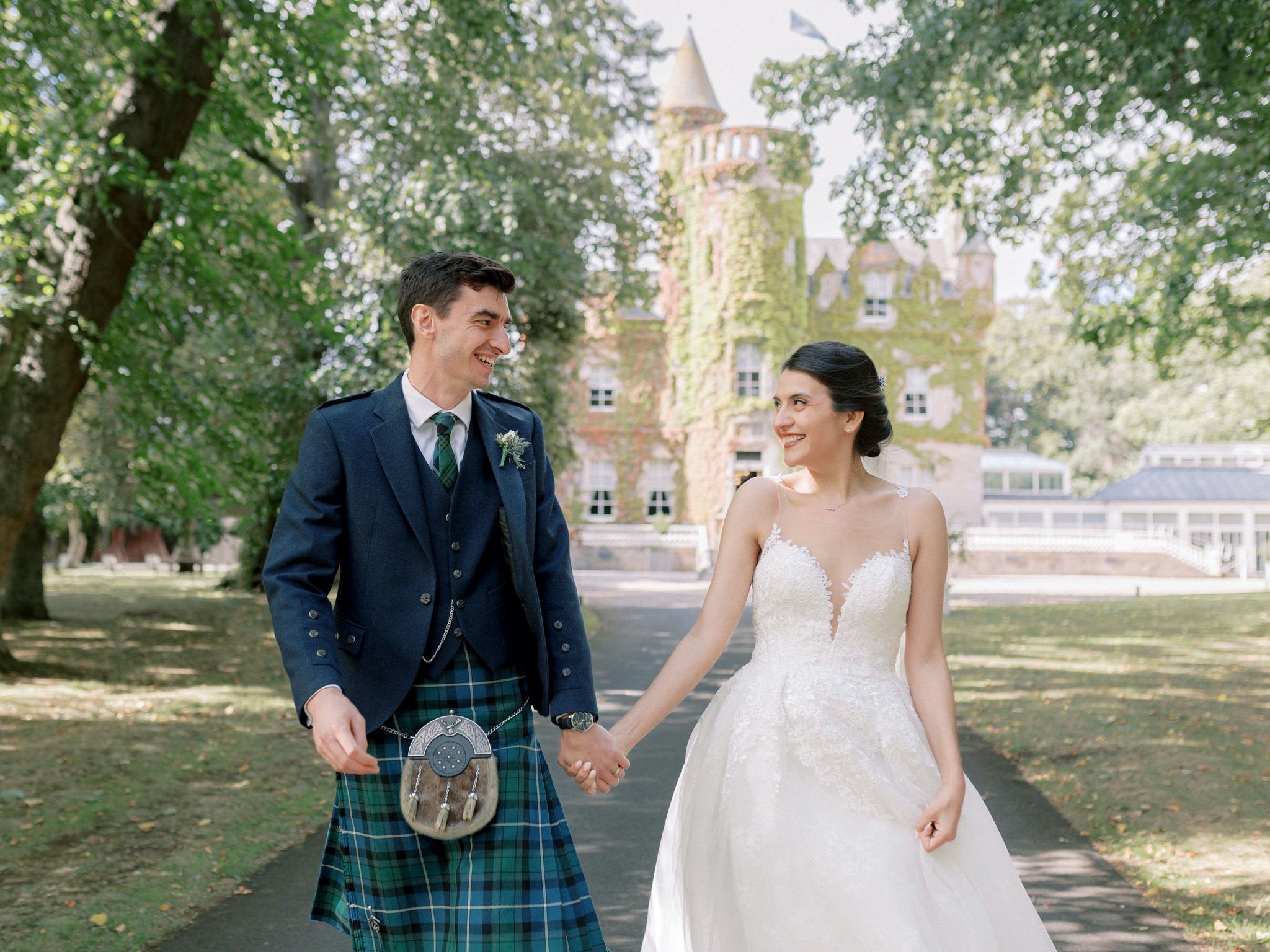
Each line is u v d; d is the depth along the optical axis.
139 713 9.47
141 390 12.57
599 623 18.19
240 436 14.09
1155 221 13.66
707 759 2.88
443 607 2.54
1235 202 11.70
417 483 2.54
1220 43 9.74
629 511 41.00
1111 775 6.72
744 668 3.00
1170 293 13.72
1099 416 60.69
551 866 2.54
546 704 2.64
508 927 2.42
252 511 21.78
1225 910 4.30
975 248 43.09
